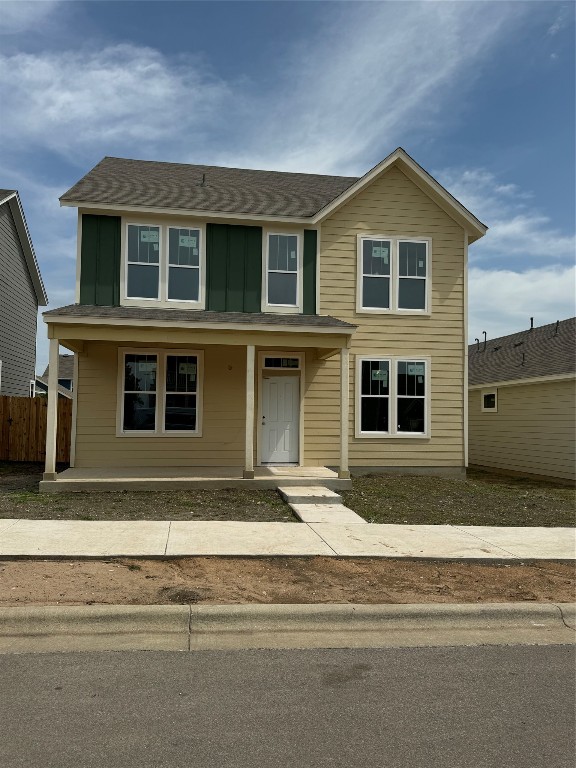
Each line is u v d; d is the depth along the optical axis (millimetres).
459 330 15023
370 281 14727
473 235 15242
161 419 14047
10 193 20547
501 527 9398
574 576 6953
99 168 15555
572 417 15633
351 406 14609
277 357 14547
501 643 5254
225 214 13836
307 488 11750
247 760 3346
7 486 12227
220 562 7000
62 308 12328
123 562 6859
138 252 13742
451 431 14914
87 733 3592
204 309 13867
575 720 3885
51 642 4988
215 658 4766
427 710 3984
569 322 20234
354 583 6418
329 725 3756
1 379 20625
